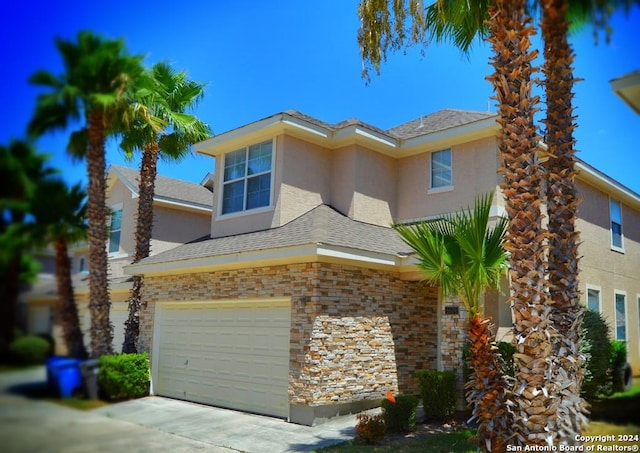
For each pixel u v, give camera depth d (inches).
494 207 525.0
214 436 386.0
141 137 620.1
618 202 723.4
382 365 474.6
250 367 486.9
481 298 461.1
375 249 477.7
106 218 309.4
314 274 436.1
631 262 732.0
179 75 692.1
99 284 291.7
